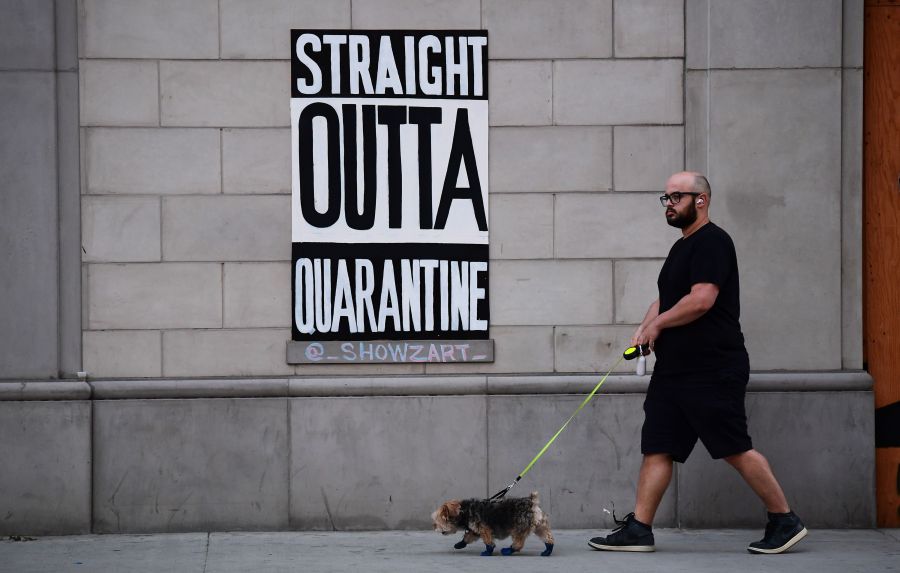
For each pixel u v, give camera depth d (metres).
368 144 9.98
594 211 10.08
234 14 9.88
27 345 9.77
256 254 9.92
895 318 10.29
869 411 10.01
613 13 10.04
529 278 10.06
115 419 9.77
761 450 10.02
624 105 10.06
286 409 9.84
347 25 9.96
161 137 9.87
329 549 9.11
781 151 10.06
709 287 8.56
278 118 9.92
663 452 8.89
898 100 10.27
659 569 8.35
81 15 9.79
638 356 8.91
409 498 9.91
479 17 10.01
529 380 9.95
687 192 8.78
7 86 9.73
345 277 9.96
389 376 9.96
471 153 10.02
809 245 10.09
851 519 10.04
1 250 9.74
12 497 9.67
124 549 9.14
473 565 8.45
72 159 9.80
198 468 9.81
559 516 9.97
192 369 9.90
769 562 8.62
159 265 9.88
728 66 10.05
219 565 8.52
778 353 10.09
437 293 10.02
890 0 10.29
